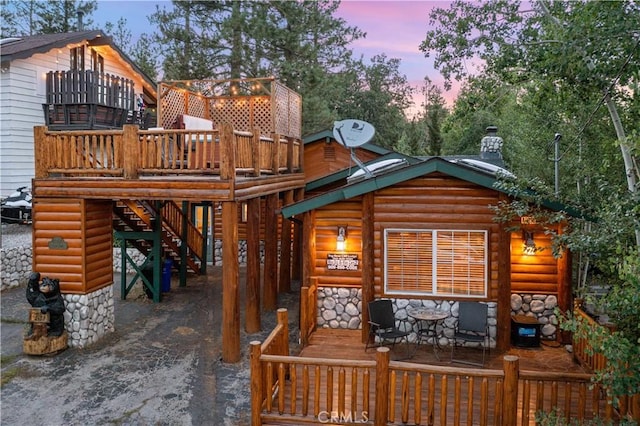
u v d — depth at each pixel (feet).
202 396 24.71
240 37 73.31
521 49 24.77
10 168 49.73
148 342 32.50
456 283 30.17
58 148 30.94
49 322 30.04
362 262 30.73
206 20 76.59
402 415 19.72
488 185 28.55
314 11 75.97
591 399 22.06
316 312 32.81
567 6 25.02
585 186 31.50
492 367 26.58
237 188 29.32
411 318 30.58
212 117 48.88
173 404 23.86
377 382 19.67
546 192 25.67
